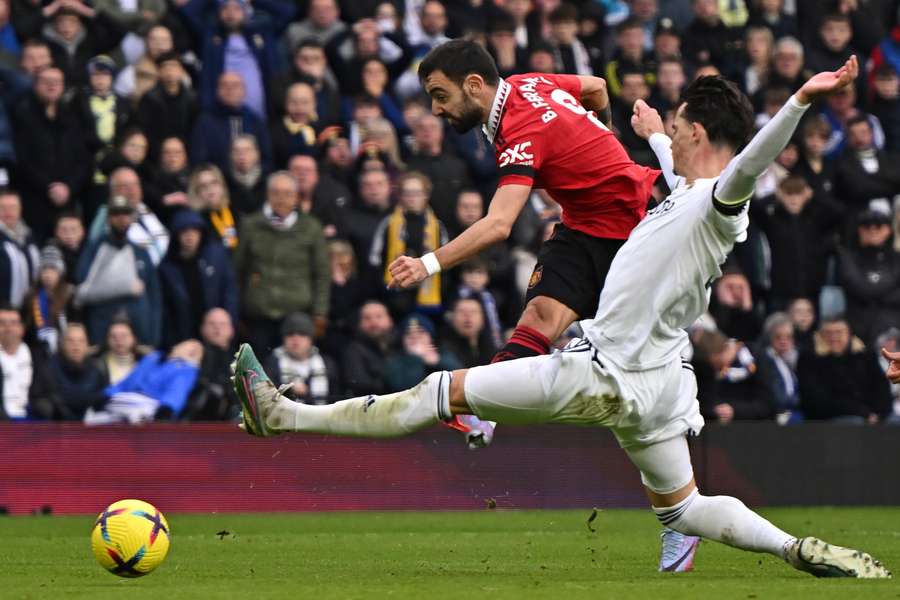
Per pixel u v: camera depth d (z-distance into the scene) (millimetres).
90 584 10992
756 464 24141
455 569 12773
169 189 24094
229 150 25156
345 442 22906
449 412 10922
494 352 23516
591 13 28984
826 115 28375
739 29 29438
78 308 23266
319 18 27016
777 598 9156
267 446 22797
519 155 12008
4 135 24375
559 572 12312
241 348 11391
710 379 24078
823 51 29938
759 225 26438
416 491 23109
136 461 22406
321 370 22500
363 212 24781
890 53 30328
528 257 24656
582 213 12547
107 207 23328
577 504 23594
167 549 11391
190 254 23422
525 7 28453
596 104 13227
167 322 23531
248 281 23594
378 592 9734
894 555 14805
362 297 24281
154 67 25422
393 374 22828
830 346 24938
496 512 23047
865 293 26328
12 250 22922
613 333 10750
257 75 26203
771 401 24500
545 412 10836
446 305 24391
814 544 10820
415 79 27438
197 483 22562
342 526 20203
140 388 22547
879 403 25078
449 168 25328
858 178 27016
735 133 10898
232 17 26047
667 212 10727
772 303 26391
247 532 18984
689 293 10781
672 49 27969
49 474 22156
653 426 11070
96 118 24781
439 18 27812
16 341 22219
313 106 25828
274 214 23578
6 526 19828
